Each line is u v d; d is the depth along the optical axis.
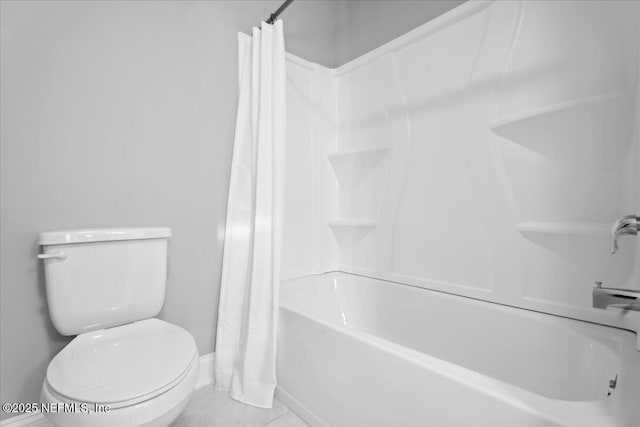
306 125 2.10
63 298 1.14
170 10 1.52
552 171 1.29
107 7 1.35
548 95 1.30
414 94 1.80
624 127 1.11
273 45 1.58
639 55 0.98
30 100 1.18
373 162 2.02
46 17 1.21
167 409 0.86
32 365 1.20
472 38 1.54
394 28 1.96
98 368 0.93
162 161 1.50
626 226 0.77
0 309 1.14
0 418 1.14
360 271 2.11
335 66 2.28
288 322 1.46
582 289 1.22
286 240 1.99
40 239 1.12
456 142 1.60
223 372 1.60
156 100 1.48
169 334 1.18
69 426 0.79
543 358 1.23
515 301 1.40
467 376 0.85
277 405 1.47
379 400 1.04
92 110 1.31
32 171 1.19
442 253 1.67
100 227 1.33
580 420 0.66
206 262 1.64
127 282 1.27
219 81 1.67
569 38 1.24
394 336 1.81
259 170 1.58
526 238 1.36
